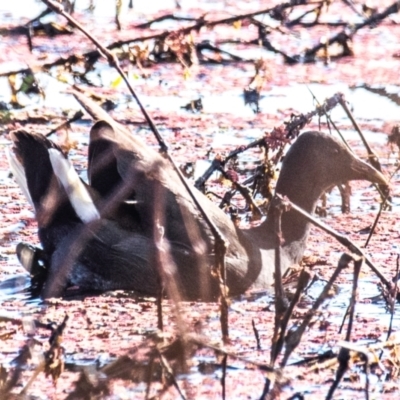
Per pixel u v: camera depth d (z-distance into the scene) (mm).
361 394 8609
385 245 13328
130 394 8250
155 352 8062
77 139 17516
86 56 20297
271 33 22906
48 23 21516
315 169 12961
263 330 10188
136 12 22938
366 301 11234
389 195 14820
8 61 19750
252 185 15180
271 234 12617
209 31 22828
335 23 23484
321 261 12680
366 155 16594
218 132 18109
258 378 8820
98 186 11773
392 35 23516
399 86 20375
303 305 11086
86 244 11508
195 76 20922
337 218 14555
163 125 18391
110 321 10422
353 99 19578
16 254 12531
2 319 8328
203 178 14086
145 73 20812
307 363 9180
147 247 11453
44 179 11656
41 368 8062
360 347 8141
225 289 9273
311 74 21156
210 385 8641
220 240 9305
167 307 10945
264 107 19359
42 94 18891
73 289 11703
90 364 9078
